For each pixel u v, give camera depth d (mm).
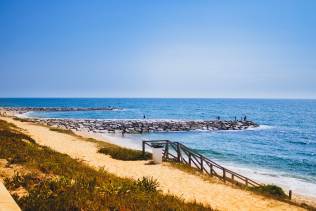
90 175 12320
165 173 18719
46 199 7918
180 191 15188
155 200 9539
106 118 104625
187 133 65250
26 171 11766
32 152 15430
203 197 14492
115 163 21016
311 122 107875
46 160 13914
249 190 16766
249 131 74188
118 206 8172
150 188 11891
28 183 10070
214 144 50594
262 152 44156
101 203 8250
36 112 130625
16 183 10039
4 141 16938
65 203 7715
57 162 14016
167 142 23984
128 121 83875
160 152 21562
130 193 9938
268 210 13359
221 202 13938
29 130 36875
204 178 18250
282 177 29156
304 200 20828
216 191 15656
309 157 41281
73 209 7605
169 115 135250
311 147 50938
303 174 30984
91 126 66688
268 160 38031
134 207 8281
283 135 67312
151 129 65938
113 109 173500
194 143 50938
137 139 52188
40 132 36531
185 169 20141
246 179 19406
